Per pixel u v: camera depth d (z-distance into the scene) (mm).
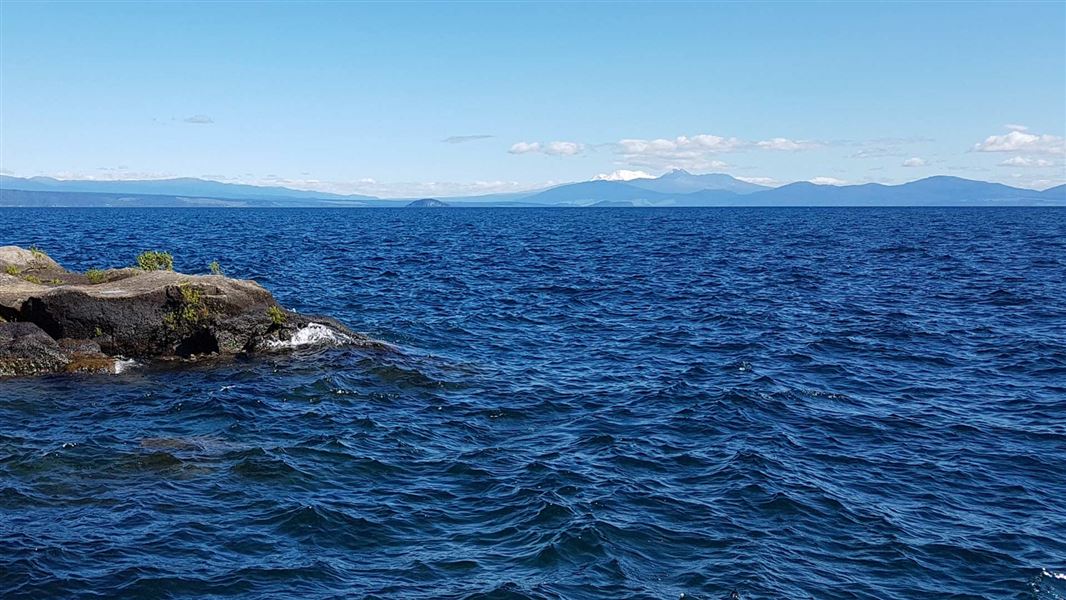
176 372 24391
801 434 19672
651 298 42844
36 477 15672
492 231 125125
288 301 38750
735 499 15547
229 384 22984
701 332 32906
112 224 136875
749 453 17922
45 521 13742
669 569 12883
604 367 26797
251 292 27594
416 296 42062
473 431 19656
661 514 14820
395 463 17172
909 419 20922
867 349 29328
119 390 22297
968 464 17750
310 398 21859
